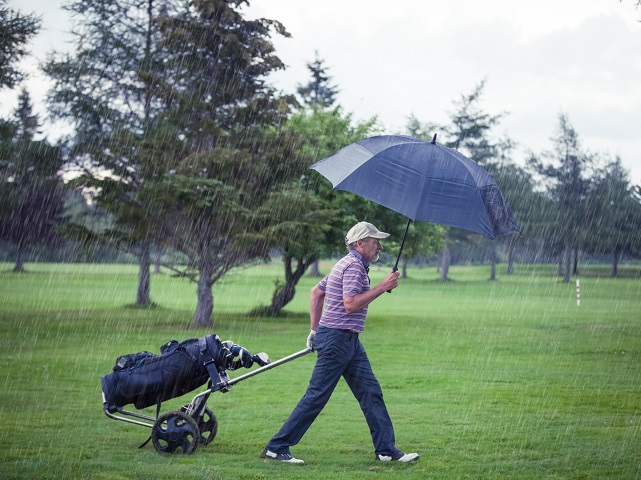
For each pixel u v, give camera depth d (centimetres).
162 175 2459
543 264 11162
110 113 3806
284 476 587
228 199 2389
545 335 2211
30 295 4041
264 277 7369
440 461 660
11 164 3644
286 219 2452
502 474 612
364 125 3331
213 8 2616
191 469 604
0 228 6406
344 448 719
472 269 10388
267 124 2744
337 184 639
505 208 646
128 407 944
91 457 653
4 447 692
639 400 1066
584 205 7656
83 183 2517
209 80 2684
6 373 1294
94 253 2645
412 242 3441
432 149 648
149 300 3628
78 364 1446
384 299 4472
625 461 667
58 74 3872
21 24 2847
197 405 692
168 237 2545
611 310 3350
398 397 1085
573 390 1168
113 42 3931
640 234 7906
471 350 1819
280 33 2711
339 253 3166
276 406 981
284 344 1980
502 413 942
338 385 1205
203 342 685
